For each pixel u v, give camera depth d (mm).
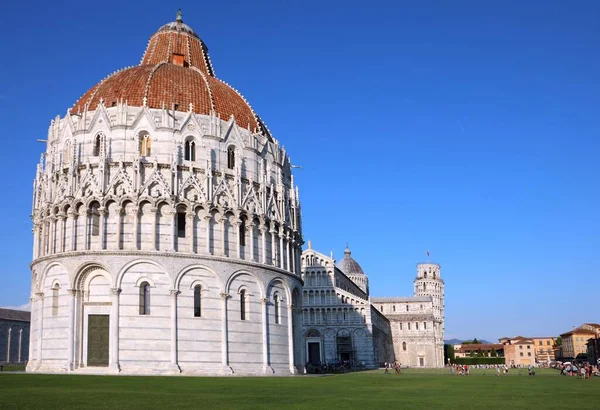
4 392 38500
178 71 89188
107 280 72125
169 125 77812
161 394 38500
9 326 157750
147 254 72125
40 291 75188
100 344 71062
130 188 73625
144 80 84250
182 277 73438
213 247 76375
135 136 76562
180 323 72250
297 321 91062
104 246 72188
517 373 123500
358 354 164125
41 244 78250
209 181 77125
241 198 80375
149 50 100125
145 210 74000
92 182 74125
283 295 85562
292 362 85000
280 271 84438
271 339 81062
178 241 74750
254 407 31047
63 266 72938
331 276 169750
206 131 80625
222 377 66062
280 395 39625
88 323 71562
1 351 153875
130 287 71375
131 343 70125
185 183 76188
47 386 44469
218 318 74750
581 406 34500
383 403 35000
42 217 78750
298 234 94125
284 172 94000
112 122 77312
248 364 76875
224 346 74250
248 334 77562
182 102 82812
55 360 71438
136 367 69562
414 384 60438
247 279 78938
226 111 86500
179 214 75812
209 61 105062
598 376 93688
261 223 82250
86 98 85938
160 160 76562
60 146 79500
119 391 40438
